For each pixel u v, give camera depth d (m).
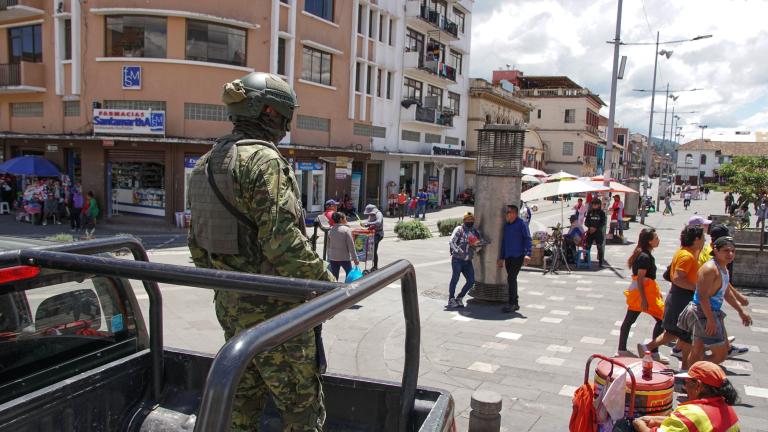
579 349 7.14
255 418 2.15
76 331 2.59
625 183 28.56
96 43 20.70
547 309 9.27
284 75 23.56
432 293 10.39
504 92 45.81
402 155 32.72
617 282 11.91
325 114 26.19
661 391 3.78
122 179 21.39
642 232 6.68
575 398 3.92
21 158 20.89
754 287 11.13
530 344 7.33
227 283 1.69
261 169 1.92
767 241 13.71
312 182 25.80
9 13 22.47
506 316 8.75
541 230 13.93
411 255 15.67
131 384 2.61
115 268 1.92
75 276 2.57
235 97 2.06
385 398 2.20
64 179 21.55
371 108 29.73
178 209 20.73
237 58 21.55
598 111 69.81
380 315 8.69
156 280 1.83
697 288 5.41
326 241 10.17
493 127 9.07
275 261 1.90
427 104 35.69
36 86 22.56
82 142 21.53
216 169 1.99
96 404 2.45
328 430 2.24
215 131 21.09
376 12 29.45
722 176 12.35
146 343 2.91
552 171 62.72
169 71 20.44
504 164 9.13
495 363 6.58
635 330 8.05
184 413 2.57
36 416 2.21
